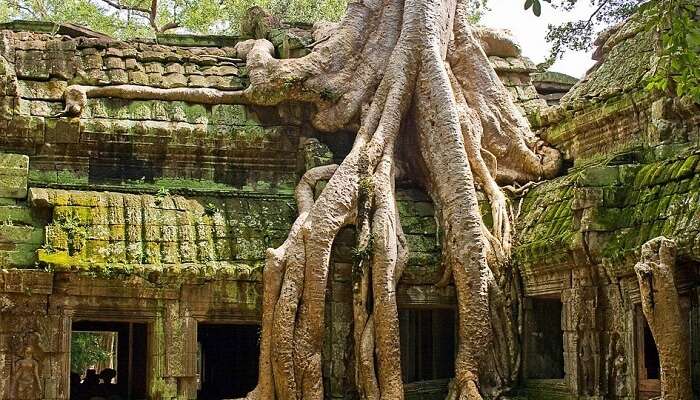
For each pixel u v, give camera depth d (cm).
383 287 1614
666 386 1248
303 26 2014
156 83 1792
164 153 1756
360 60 1838
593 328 1491
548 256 1562
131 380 1988
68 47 1781
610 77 1738
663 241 1262
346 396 1630
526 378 1656
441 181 1705
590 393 1491
